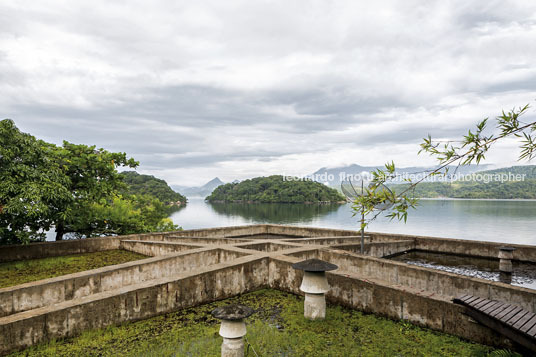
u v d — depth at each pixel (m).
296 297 8.73
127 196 20.14
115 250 15.71
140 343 6.05
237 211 92.81
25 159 12.18
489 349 5.69
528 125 3.00
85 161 15.99
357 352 5.69
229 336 5.18
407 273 10.16
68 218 14.30
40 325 5.91
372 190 3.69
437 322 6.41
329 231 19.42
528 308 7.59
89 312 6.44
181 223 59.62
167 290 7.52
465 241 15.69
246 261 9.20
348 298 7.81
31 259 13.27
